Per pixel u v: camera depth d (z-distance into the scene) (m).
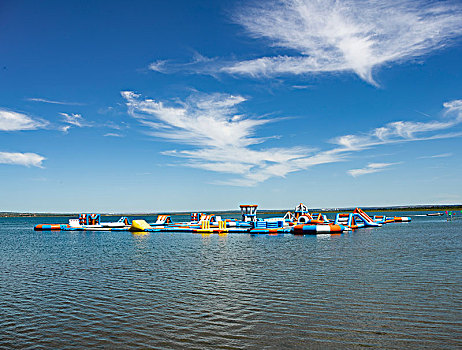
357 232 61.12
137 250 37.91
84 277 22.58
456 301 15.59
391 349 10.99
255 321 13.60
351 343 11.46
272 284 19.36
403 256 29.12
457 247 35.34
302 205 75.56
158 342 11.84
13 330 13.21
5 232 83.81
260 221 66.44
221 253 33.75
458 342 11.42
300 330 12.62
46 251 38.78
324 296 16.73
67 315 14.78
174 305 15.81
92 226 85.25
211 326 13.18
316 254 31.31
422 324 12.96
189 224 83.94
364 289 17.89
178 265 26.61
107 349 11.40
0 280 22.19
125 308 15.55
